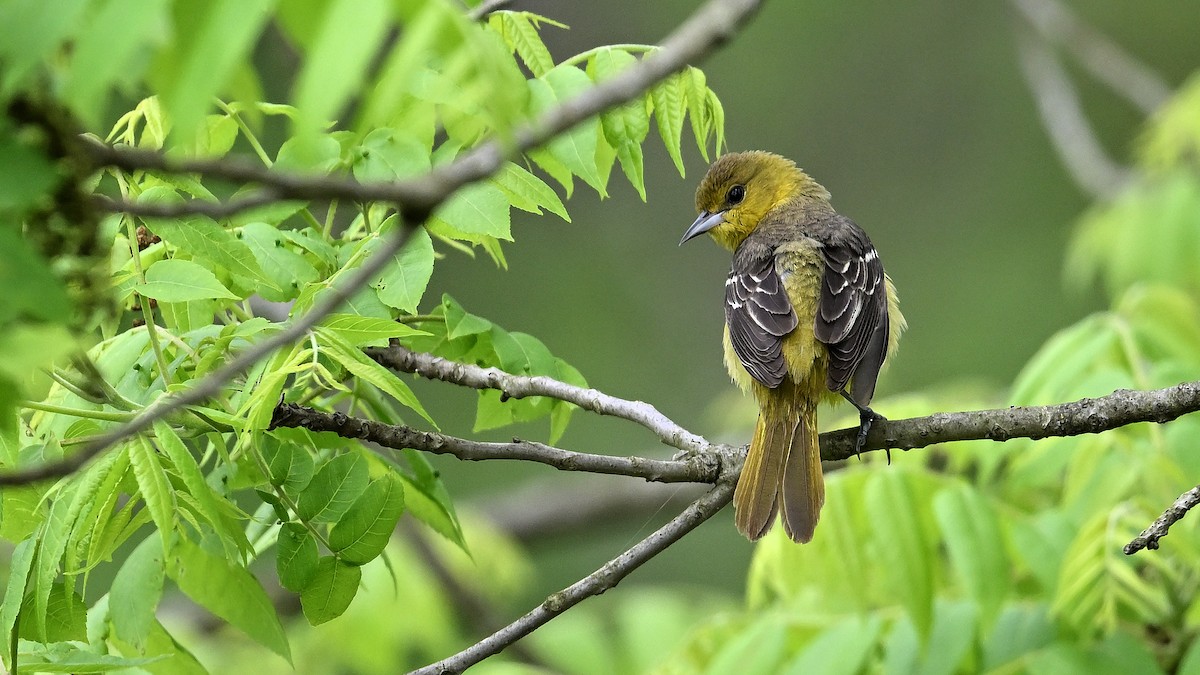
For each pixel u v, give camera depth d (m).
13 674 5.96
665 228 27.19
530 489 21.64
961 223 28.08
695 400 25.61
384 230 7.48
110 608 7.20
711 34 4.04
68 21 3.68
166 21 3.79
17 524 6.61
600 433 24.56
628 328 26.30
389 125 7.64
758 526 8.30
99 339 7.74
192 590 7.29
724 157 12.70
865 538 9.30
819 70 29.05
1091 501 9.39
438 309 8.36
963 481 9.07
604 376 25.73
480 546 15.45
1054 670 8.82
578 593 7.28
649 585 23.38
